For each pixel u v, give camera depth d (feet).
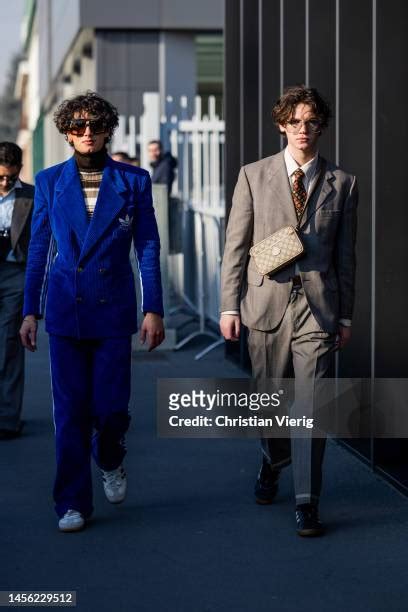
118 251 19.04
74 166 19.04
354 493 21.68
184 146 53.52
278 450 20.44
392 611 15.81
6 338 26.27
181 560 17.98
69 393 19.31
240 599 16.29
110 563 17.87
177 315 47.91
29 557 18.20
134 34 84.94
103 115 18.71
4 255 26.14
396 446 23.08
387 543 18.71
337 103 25.00
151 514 20.40
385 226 22.93
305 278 18.83
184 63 85.25
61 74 123.75
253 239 19.30
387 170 22.81
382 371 23.08
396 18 22.53
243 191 19.27
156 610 15.89
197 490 21.94
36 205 19.38
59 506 19.58
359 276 24.81
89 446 19.63
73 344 19.29
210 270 40.93
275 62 32.68
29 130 230.27
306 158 18.94
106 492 20.66
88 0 83.92
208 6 83.71
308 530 18.92
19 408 26.50
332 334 19.02
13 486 22.45
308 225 18.86
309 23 27.68
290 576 17.21
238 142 36.68
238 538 19.02
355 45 24.66
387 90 22.65
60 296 19.03
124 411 19.43
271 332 19.20
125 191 19.02
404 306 23.07
